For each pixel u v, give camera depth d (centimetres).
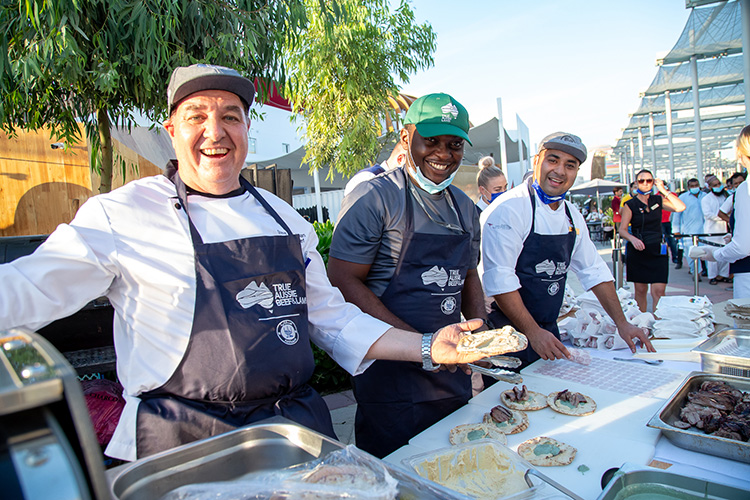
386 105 762
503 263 229
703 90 1667
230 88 129
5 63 235
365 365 147
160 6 257
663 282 577
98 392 224
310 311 151
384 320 180
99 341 252
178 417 116
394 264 191
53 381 49
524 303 242
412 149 188
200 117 127
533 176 242
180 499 77
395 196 190
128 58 265
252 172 528
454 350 132
